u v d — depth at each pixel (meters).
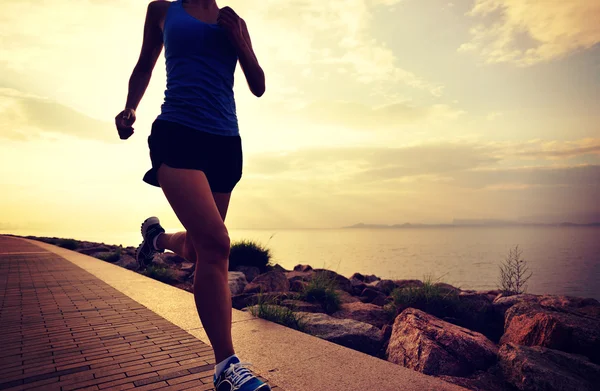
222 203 1.83
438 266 147.88
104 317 3.39
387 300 6.97
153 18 1.86
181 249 1.99
